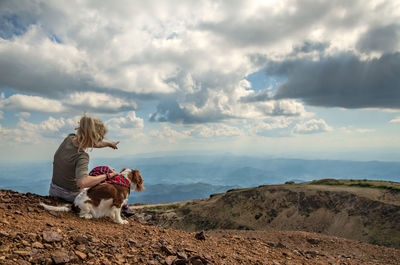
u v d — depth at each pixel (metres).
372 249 11.22
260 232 13.20
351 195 65.50
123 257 3.12
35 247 2.73
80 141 4.12
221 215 76.25
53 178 4.71
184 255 3.54
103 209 4.33
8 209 3.80
